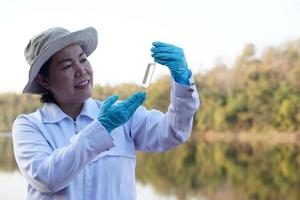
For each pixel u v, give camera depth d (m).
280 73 41.38
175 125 2.53
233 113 41.44
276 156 30.52
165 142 2.60
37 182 2.37
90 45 2.65
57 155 2.33
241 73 42.47
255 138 39.66
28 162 2.42
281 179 22.38
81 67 2.53
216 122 41.56
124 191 2.52
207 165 28.05
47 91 2.67
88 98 2.60
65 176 2.31
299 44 41.72
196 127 41.59
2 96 35.94
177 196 18.36
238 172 24.91
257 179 22.67
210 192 19.56
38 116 2.60
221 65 43.22
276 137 38.75
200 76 42.97
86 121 2.60
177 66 2.45
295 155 30.66
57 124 2.58
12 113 31.05
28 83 2.59
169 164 28.42
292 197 18.70
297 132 38.53
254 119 40.59
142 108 2.75
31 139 2.50
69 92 2.54
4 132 39.34
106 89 17.44
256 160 29.39
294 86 40.22
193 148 36.59
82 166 2.34
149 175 23.81
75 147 2.30
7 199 13.19
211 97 42.34
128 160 2.59
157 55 2.45
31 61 2.57
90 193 2.46
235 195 19.14
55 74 2.53
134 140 2.70
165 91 22.33
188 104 2.48
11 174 19.84
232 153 33.31
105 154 2.51
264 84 41.19
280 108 39.56
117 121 2.37
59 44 2.46
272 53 42.31
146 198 17.61
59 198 2.44
